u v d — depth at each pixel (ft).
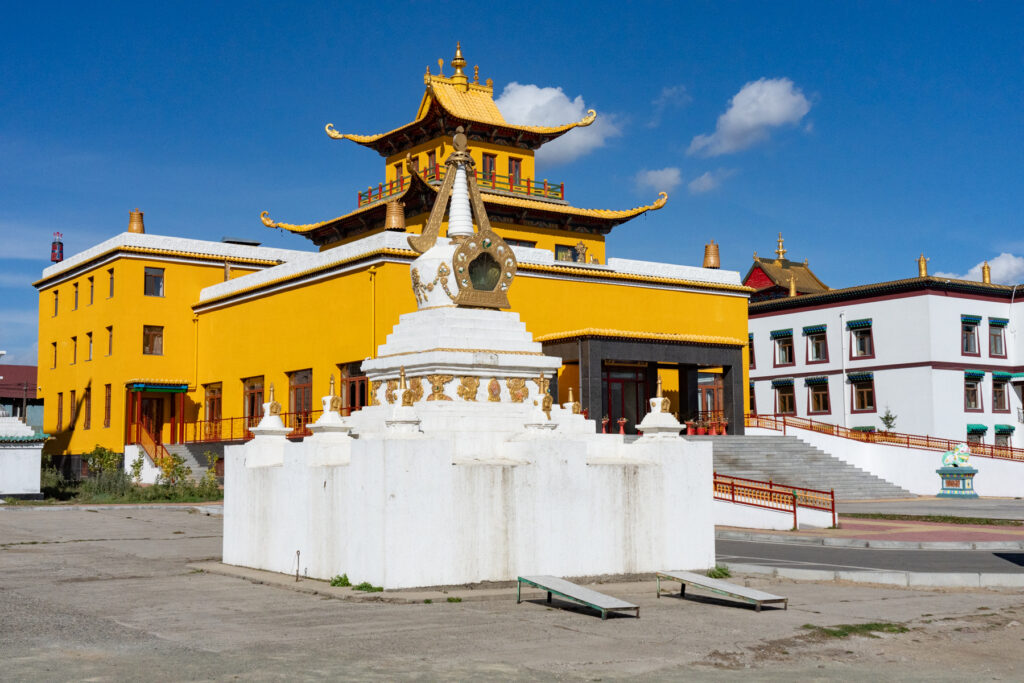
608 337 152.15
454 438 62.64
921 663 42.19
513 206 187.11
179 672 37.40
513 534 57.21
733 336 189.67
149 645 42.37
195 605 52.49
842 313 215.92
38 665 38.52
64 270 203.21
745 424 177.58
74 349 201.77
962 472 158.10
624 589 58.08
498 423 65.72
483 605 52.06
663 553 62.23
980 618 52.06
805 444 168.25
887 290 206.59
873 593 60.08
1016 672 40.96
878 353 208.85
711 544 64.18
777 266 265.75
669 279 181.57
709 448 64.75
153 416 187.11
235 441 164.35
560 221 197.36
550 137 205.16
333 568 58.85
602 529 60.18
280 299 163.53
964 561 77.87
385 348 73.97
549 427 61.46
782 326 228.22
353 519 57.00
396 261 143.95
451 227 75.15
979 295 208.13
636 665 40.01
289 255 200.34
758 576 66.74
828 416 217.56
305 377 156.87
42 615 49.67
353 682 36.11
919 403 200.75
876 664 41.75
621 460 64.03
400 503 54.44
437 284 72.23
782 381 226.79
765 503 108.78
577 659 40.73
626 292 177.47
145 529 94.99
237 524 69.00
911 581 63.93
